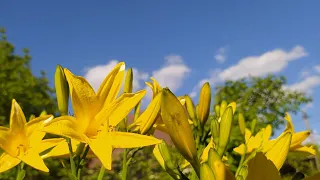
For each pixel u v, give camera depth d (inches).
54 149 13.2
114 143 11.2
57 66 14.2
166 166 13.2
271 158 9.9
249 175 8.2
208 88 16.8
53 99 111.3
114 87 12.2
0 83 87.4
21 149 13.0
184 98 18.1
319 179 8.0
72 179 12.2
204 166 8.4
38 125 13.3
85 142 11.2
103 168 13.5
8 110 89.4
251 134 20.4
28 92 90.0
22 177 14.9
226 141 12.7
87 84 11.9
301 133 16.3
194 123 17.5
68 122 11.3
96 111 11.9
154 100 13.7
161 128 15.4
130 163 15.0
